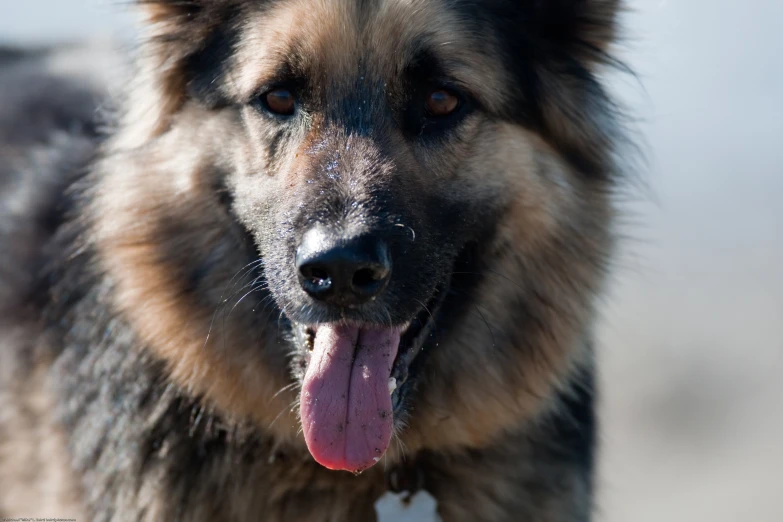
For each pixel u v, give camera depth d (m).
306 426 4.81
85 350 5.76
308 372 4.89
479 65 5.28
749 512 7.97
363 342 4.93
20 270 6.55
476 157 5.29
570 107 5.68
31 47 10.08
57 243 6.26
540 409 5.59
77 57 9.24
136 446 5.43
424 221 4.99
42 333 6.22
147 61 5.68
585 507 5.75
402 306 4.73
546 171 5.54
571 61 5.75
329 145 5.02
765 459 8.73
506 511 5.54
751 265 11.95
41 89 8.12
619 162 6.00
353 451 4.77
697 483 8.42
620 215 6.02
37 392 6.23
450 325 5.40
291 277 4.75
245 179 5.25
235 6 5.36
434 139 5.21
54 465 5.95
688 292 11.45
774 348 10.27
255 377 5.37
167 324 5.41
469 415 5.45
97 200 5.76
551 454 5.65
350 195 4.74
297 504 5.43
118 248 5.53
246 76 5.24
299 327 5.09
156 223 5.44
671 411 9.48
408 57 5.13
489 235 5.42
